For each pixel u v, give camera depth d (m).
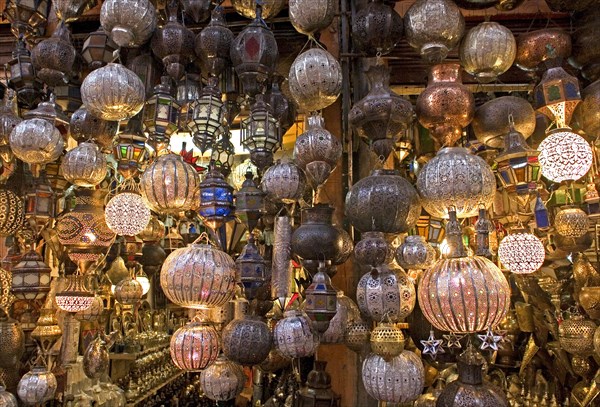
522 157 1.44
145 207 1.69
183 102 1.67
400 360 1.38
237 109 1.72
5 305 1.86
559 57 1.56
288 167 1.49
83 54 1.70
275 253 1.59
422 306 1.35
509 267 1.54
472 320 1.26
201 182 1.51
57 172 1.87
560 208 1.75
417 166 2.12
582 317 1.88
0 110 1.76
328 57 1.47
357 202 1.37
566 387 2.33
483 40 1.50
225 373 1.63
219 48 1.57
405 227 1.37
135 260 2.20
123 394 2.76
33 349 2.02
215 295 1.46
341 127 2.01
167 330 3.67
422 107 1.48
